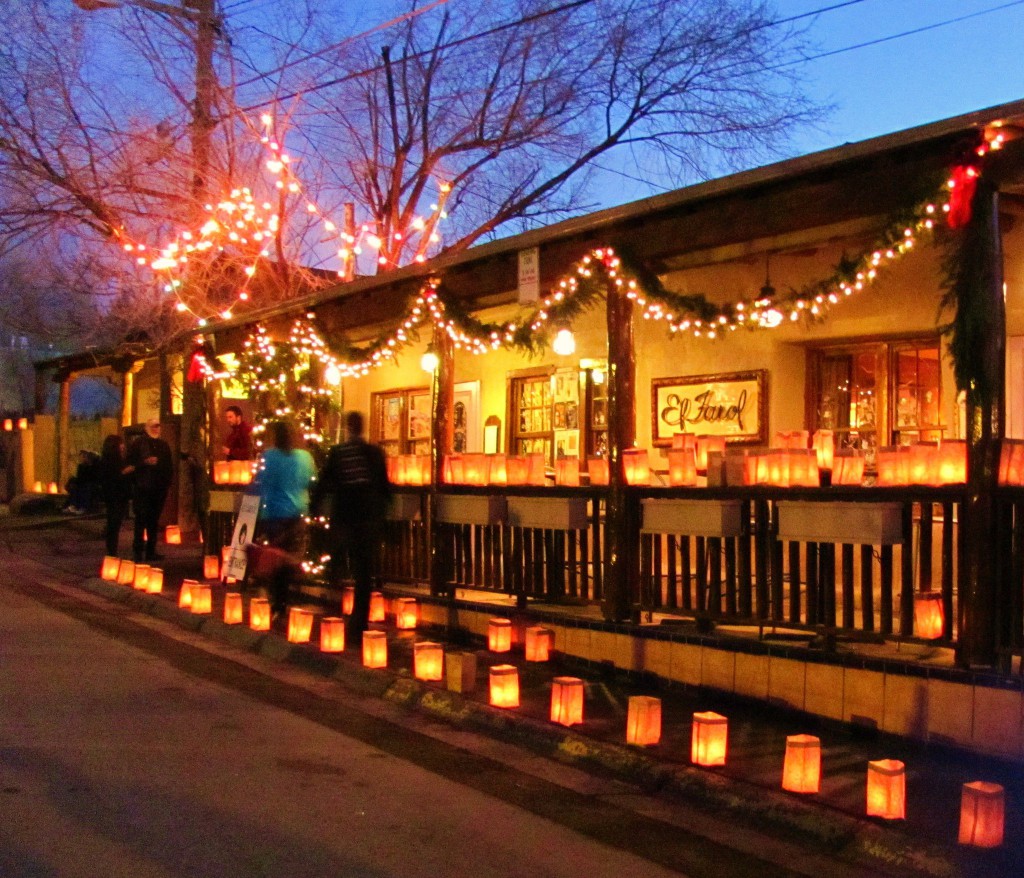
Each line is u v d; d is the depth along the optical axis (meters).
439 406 10.36
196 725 7.14
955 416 8.48
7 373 38.06
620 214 8.09
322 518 11.61
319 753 6.62
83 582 14.29
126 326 18.84
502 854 4.98
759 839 5.34
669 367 10.52
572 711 7.06
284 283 18.55
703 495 7.80
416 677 8.36
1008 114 5.75
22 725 6.90
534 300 9.08
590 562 9.91
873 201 6.73
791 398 9.66
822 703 6.96
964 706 6.16
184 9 17.19
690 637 7.83
